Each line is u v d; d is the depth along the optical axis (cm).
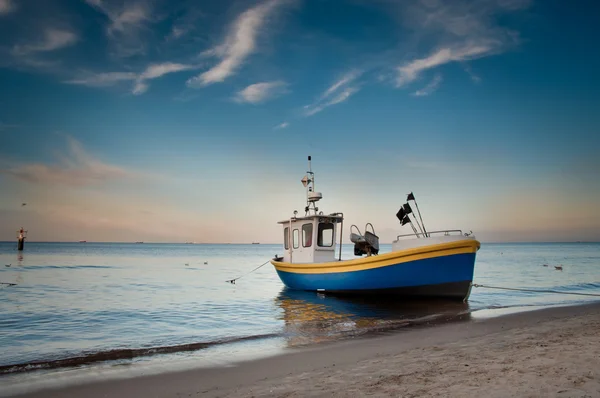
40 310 1661
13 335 1191
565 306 1552
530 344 830
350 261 1706
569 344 803
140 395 618
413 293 1576
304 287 1986
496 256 8981
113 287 2645
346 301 1766
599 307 1508
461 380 579
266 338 1066
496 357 720
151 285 2786
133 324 1360
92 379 700
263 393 594
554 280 3023
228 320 1420
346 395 550
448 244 1473
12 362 853
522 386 532
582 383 532
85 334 1203
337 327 1217
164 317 1491
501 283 2756
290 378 671
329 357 821
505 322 1188
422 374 630
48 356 916
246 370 742
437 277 1512
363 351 864
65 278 3344
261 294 2206
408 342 946
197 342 1036
